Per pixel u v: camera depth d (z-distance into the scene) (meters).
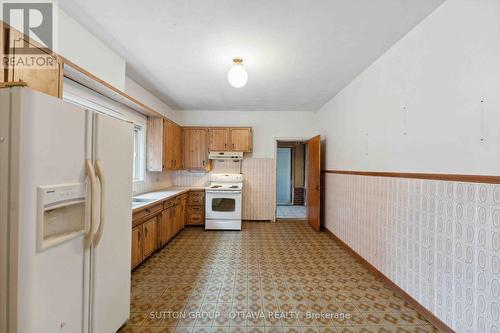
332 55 2.69
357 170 3.26
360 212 3.13
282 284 2.53
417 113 2.11
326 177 4.57
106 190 1.55
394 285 2.39
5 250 1.04
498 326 1.42
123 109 3.25
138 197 3.46
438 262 1.85
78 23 2.12
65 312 1.25
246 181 5.34
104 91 2.59
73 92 2.27
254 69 3.09
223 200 4.62
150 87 3.84
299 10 1.92
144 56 2.76
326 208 4.54
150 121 4.09
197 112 5.37
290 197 7.98
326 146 4.61
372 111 2.88
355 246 3.27
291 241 3.97
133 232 2.63
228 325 1.88
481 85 1.54
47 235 1.23
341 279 2.64
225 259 3.19
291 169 7.88
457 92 1.71
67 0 1.82
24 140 1.03
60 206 1.19
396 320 1.95
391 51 2.50
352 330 1.84
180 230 4.46
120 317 1.75
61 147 1.20
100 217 1.43
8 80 1.31
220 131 5.05
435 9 1.90
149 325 1.87
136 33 2.29
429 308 1.94
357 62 2.87
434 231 1.89
